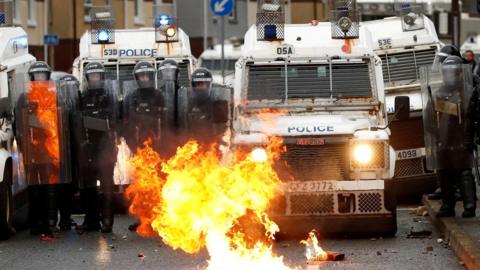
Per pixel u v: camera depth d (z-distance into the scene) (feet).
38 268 73.31
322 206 81.51
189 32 295.48
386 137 81.76
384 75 116.37
